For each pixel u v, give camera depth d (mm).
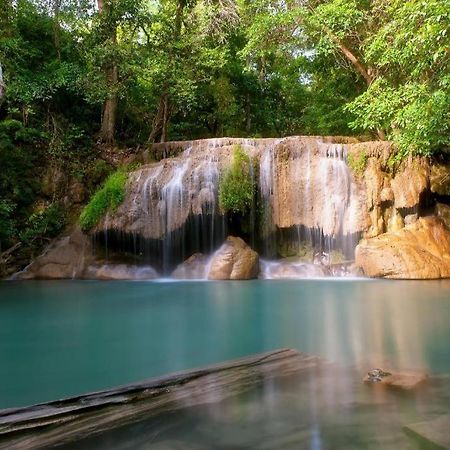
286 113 24641
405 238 11266
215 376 3666
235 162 12328
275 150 12602
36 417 2883
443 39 9164
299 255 12477
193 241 12352
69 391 3584
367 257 11000
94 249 12906
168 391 3352
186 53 17266
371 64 14500
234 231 12555
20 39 15203
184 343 5137
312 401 3145
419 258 10648
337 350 4605
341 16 13797
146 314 7055
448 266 10773
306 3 15750
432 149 11711
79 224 13219
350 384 3480
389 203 11875
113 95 15945
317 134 22953
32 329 6086
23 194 14141
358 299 8000
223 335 5496
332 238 12031
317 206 12195
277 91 23703
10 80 14688
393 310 6906
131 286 10602
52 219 13859
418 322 6012
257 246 12672
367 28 14406
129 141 17906
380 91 12227
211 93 19891
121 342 5246
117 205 12695
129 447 2539
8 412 2965
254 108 22812
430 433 2619
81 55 16766
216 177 12320
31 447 2533
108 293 9492
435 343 4863
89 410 3010
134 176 13125
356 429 2709
